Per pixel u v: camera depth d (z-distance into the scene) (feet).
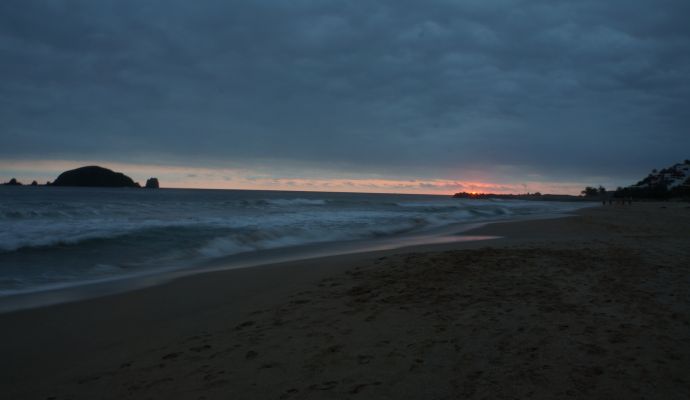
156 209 85.87
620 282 21.62
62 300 22.03
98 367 13.50
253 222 62.13
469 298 19.13
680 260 27.89
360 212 97.45
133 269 30.76
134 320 18.67
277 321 17.25
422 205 152.35
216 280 26.53
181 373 12.53
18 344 15.84
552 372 11.39
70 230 45.93
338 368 12.23
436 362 12.34
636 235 51.90
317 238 50.93
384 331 15.23
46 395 11.64
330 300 20.18
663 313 16.30
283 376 11.90
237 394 10.95
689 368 11.48
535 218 88.79
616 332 14.26
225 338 15.55
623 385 10.59
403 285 22.30
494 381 10.99
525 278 22.97
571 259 28.68
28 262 31.86
